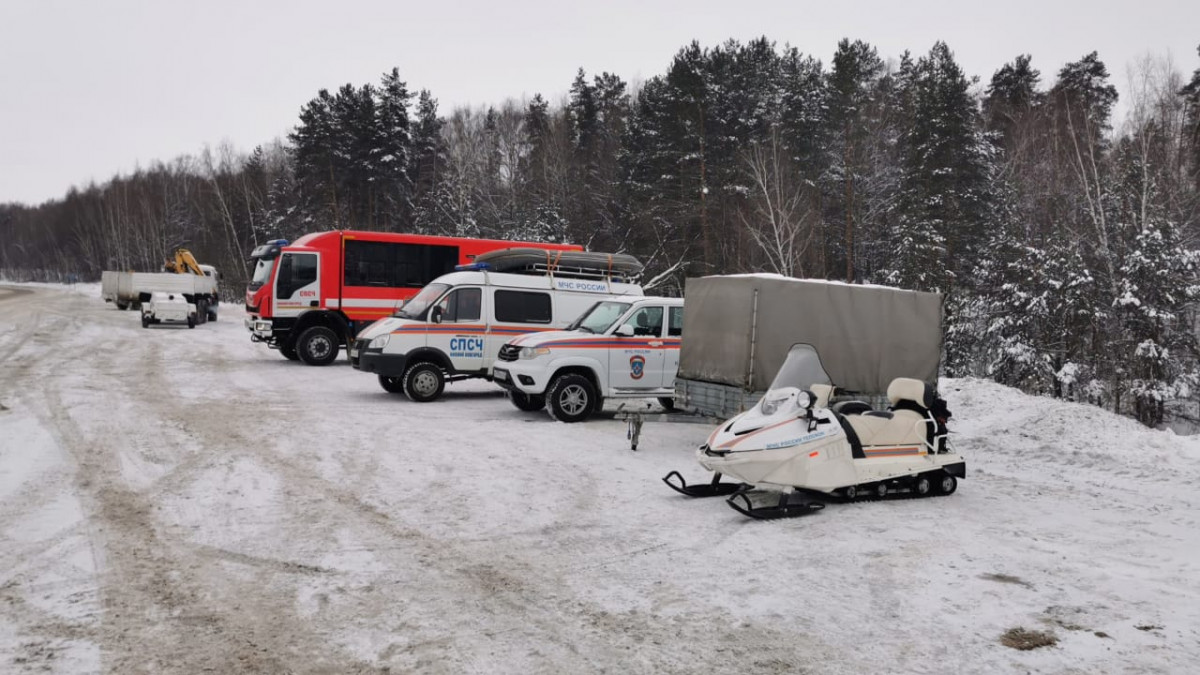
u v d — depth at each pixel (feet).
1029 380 83.66
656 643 14.19
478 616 15.42
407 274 66.59
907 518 23.03
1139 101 111.34
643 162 135.23
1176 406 81.15
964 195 107.65
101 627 14.71
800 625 15.02
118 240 296.51
